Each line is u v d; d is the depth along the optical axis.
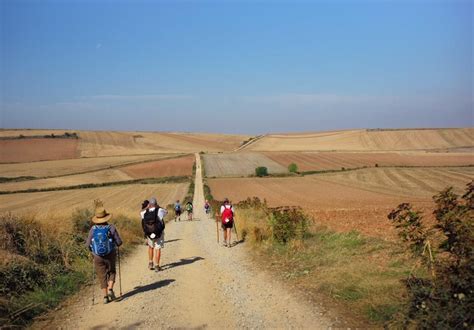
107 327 6.53
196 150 143.25
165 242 17.22
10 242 9.71
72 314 7.20
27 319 6.86
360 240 11.55
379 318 6.14
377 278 7.50
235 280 9.30
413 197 50.84
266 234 14.18
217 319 6.77
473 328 4.82
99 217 8.27
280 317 6.69
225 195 60.62
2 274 7.91
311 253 10.97
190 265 11.41
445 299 5.23
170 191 69.12
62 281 8.92
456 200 6.01
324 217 23.53
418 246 6.68
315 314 6.68
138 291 8.75
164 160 110.19
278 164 101.88
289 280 8.85
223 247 14.50
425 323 5.24
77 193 67.12
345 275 8.12
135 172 92.00
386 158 104.06
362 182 71.12
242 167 99.12
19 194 66.06
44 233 11.20
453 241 5.61
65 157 117.38
